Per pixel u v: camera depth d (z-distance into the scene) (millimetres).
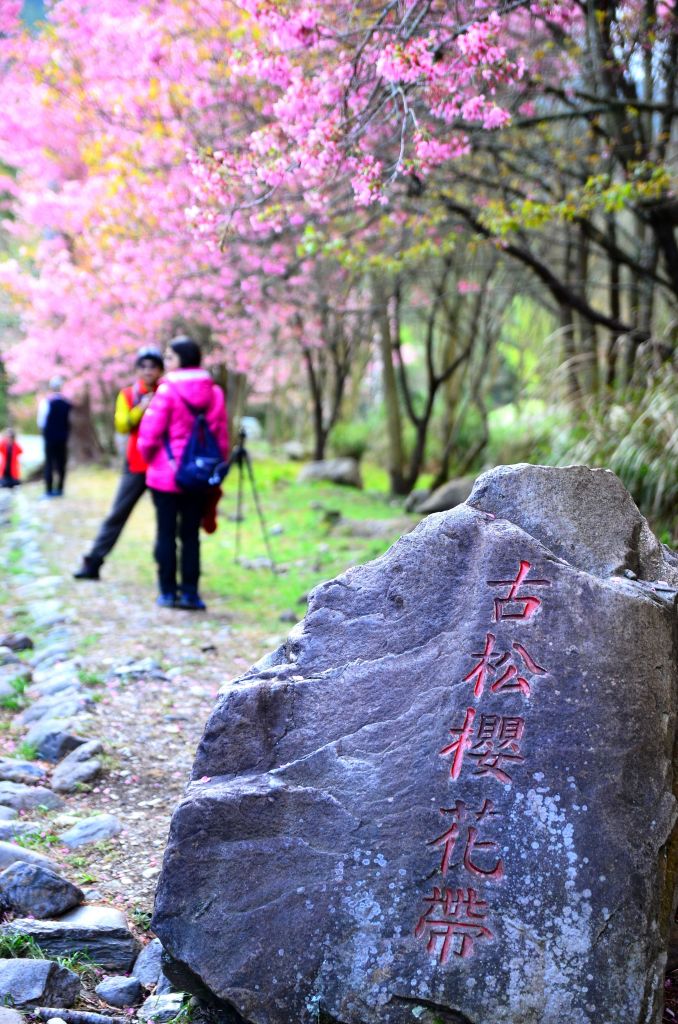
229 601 8094
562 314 11016
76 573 8805
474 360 18016
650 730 2660
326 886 2648
